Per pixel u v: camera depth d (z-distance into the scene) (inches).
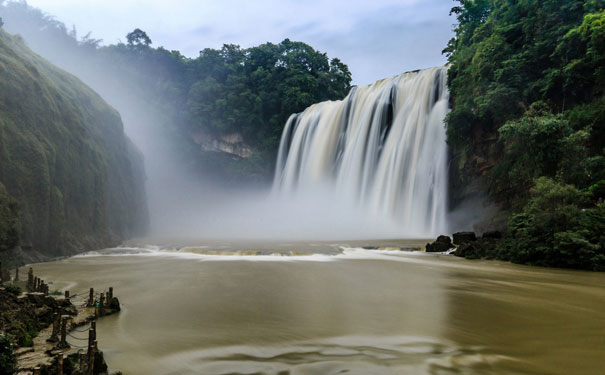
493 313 504.7
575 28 1252.5
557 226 943.7
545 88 1302.9
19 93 1195.3
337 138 2480.3
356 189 2182.6
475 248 1100.5
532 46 1429.6
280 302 562.3
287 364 333.4
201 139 3302.2
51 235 1179.9
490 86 1446.9
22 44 1641.2
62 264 1005.8
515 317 484.1
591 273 840.3
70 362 310.8
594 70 1239.5
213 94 3353.8
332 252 1165.1
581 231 913.5
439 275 797.9
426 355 353.4
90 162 1504.7
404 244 1299.2
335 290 647.8
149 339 398.9
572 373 313.7
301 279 746.8
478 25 1815.9
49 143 1239.5
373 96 2271.2
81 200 1400.1
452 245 1219.2
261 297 595.2
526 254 960.9
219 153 3294.8
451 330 429.4
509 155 1347.2
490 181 1467.8
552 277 785.6
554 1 1379.2
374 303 557.9
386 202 1958.7
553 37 1360.7
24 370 280.8
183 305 544.7
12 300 426.3
